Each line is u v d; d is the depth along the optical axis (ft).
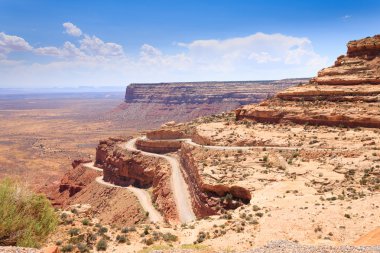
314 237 104.83
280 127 292.40
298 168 204.13
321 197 147.64
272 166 216.54
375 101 271.49
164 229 125.59
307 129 273.75
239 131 300.40
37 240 62.39
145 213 252.83
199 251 69.92
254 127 305.94
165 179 291.99
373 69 307.17
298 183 178.19
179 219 217.15
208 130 318.45
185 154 304.50
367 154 207.00
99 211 318.24
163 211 246.47
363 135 237.86
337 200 141.69
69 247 85.10
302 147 243.19
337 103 288.71
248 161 230.68
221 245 106.42
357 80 298.35
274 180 189.98
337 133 251.39
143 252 87.76
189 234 121.60
